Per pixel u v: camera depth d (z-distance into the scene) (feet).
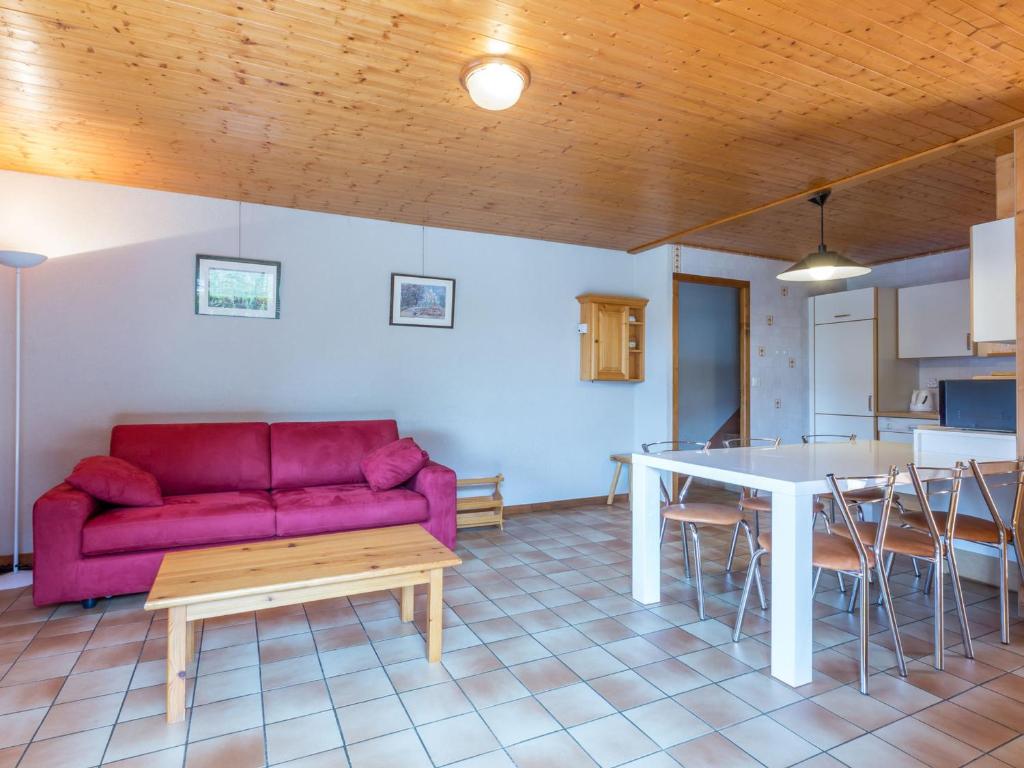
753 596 9.70
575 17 6.54
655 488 9.46
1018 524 8.83
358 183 11.73
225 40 6.95
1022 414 8.86
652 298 17.24
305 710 6.31
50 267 11.35
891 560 10.00
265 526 9.82
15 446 10.97
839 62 7.44
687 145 9.92
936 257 17.90
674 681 6.94
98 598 9.15
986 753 5.56
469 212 13.65
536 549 12.46
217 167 10.92
